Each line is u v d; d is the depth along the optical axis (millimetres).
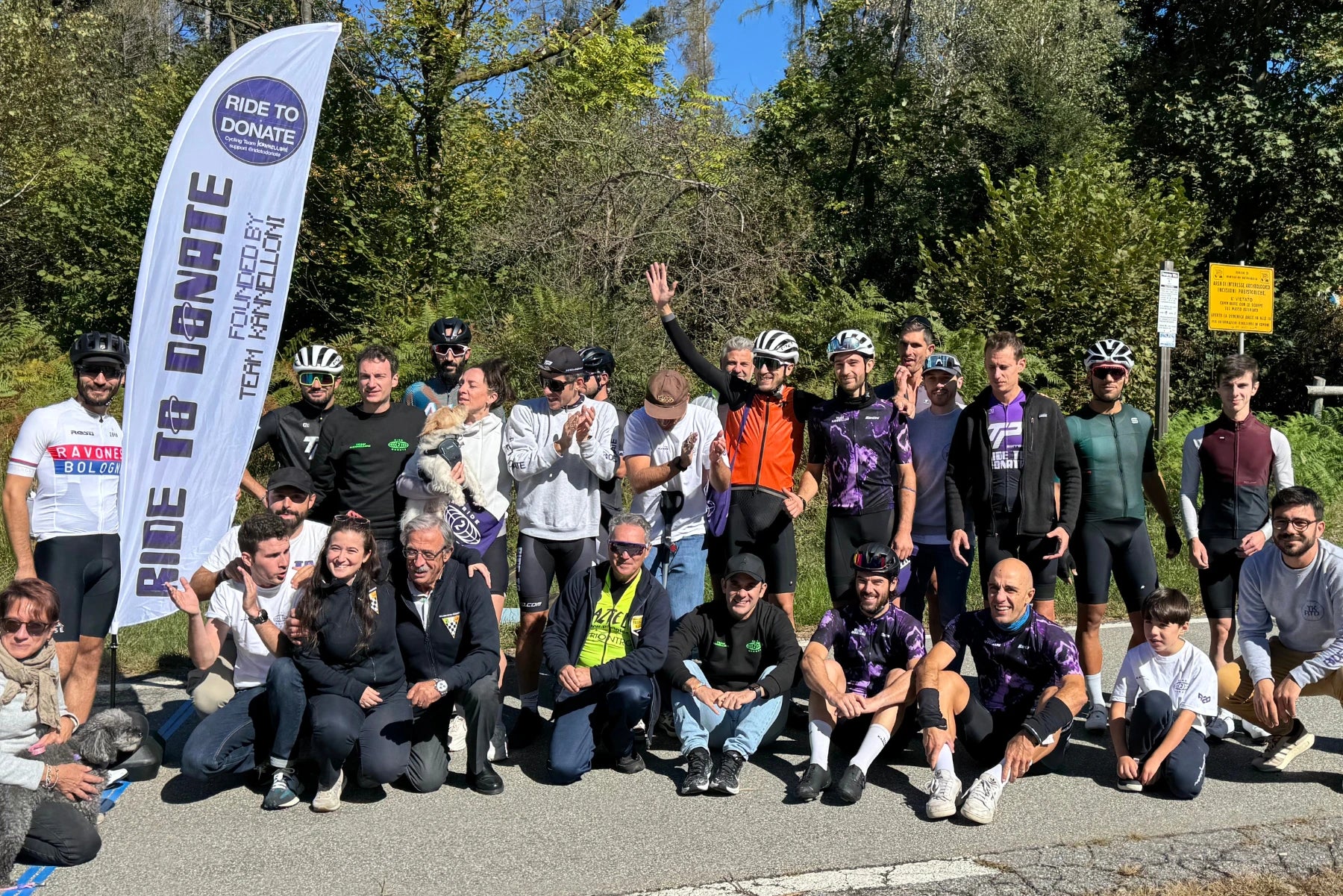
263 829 4457
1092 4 18188
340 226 15336
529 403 5812
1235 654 6910
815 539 9508
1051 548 5648
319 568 4695
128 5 27516
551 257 14188
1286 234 17344
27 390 15359
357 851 4234
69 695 5395
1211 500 6094
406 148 15891
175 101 18312
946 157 17125
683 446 5586
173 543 5914
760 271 14023
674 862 4133
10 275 20766
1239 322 12227
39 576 5312
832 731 5145
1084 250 12781
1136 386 13000
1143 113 17281
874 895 3834
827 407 5906
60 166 19953
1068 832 4410
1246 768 5188
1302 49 16906
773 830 4445
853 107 17766
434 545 4793
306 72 6172
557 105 17000
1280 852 4180
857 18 19047
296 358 6344
